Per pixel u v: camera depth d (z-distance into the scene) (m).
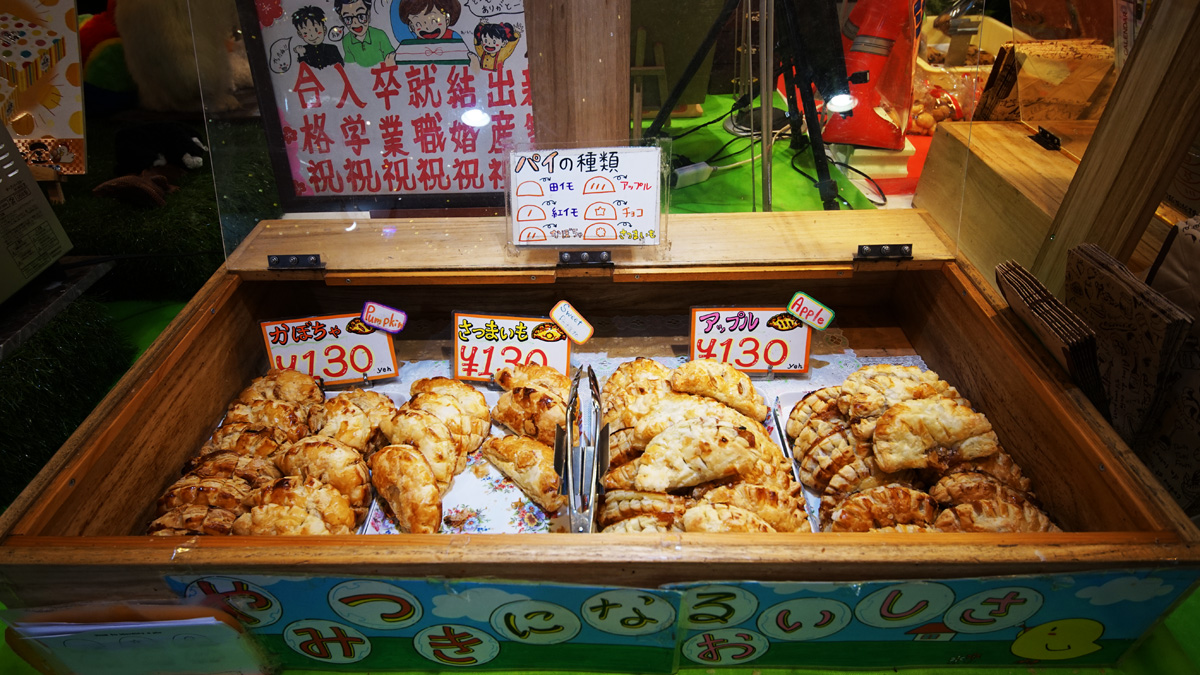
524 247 2.44
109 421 1.96
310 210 2.61
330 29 2.30
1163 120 2.09
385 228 2.60
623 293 2.92
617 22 2.25
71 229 3.59
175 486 2.13
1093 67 3.17
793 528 1.97
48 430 2.79
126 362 3.26
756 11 2.53
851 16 2.60
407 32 2.29
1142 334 1.98
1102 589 1.65
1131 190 2.23
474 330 2.61
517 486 2.28
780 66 2.69
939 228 2.63
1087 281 2.18
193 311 2.36
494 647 1.87
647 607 1.71
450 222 2.62
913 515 2.00
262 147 2.49
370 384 2.69
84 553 1.63
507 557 1.59
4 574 1.65
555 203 2.37
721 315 2.59
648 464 2.04
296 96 2.41
